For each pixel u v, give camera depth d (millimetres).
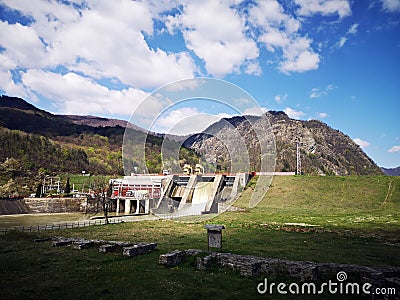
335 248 20266
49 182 85562
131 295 10008
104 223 36250
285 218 38406
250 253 18047
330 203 51781
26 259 15461
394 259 16891
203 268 13000
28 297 9898
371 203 50250
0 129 110125
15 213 54125
